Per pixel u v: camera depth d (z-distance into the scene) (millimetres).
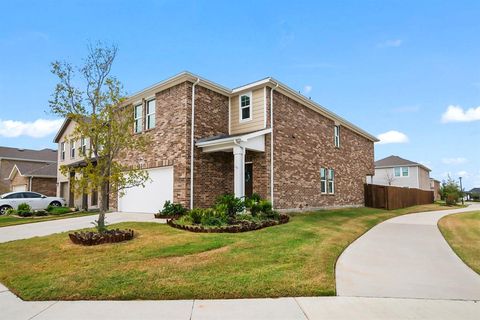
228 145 12367
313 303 4277
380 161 41094
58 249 7160
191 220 9984
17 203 19359
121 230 8734
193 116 13289
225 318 3789
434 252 7660
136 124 15758
